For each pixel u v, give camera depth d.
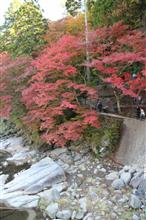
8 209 8.40
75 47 10.65
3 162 12.09
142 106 10.60
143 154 9.02
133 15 12.29
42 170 10.02
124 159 9.69
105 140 10.38
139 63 10.31
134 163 9.22
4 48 19.20
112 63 9.66
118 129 10.34
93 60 9.85
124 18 12.28
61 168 9.93
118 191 8.44
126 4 12.20
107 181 9.07
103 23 12.72
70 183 9.41
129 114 10.68
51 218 7.87
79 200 8.37
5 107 12.86
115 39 10.82
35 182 9.43
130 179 8.62
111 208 7.82
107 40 10.86
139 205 7.67
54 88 10.17
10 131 15.80
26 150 12.96
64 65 10.35
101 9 12.71
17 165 11.61
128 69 10.45
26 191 9.19
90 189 8.82
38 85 10.43
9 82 12.93
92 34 10.72
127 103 11.43
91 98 10.64
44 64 10.34
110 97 11.56
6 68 12.79
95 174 9.65
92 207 7.97
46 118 10.45
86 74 11.23
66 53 10.38
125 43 9.68
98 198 8.33
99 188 8.79
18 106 13.06
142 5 12.08
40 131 12.34
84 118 10.32
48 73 10.59
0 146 14.11
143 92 10.88
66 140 10.65
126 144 9.81
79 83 10.95
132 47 9.77
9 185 9.68
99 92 11.25
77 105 10.59
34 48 15.00
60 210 8.04
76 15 15.94
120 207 7.80
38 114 10.50
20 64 12.82
